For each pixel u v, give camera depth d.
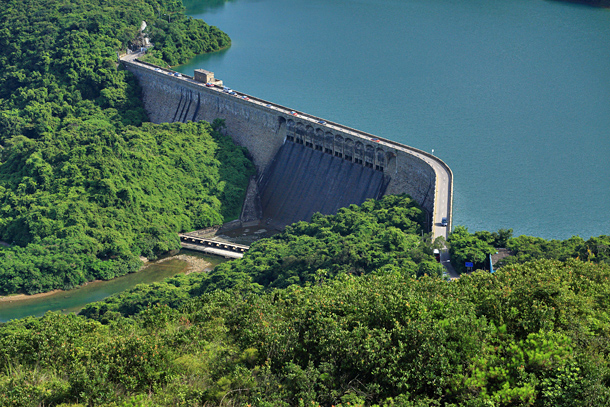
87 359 94.75
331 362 85.81
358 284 104.88
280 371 88.44
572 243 164.62
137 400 82.81
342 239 185.62
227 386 86.00
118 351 92.44
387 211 198.38
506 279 99.25
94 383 86.50
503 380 78.94
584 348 82.19
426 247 166.88
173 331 101.12
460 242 164.88
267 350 90.12
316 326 90.50
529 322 85.31
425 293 96.31
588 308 88.88
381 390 82.56
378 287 98.94
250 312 102.88
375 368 83.06
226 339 100.19
